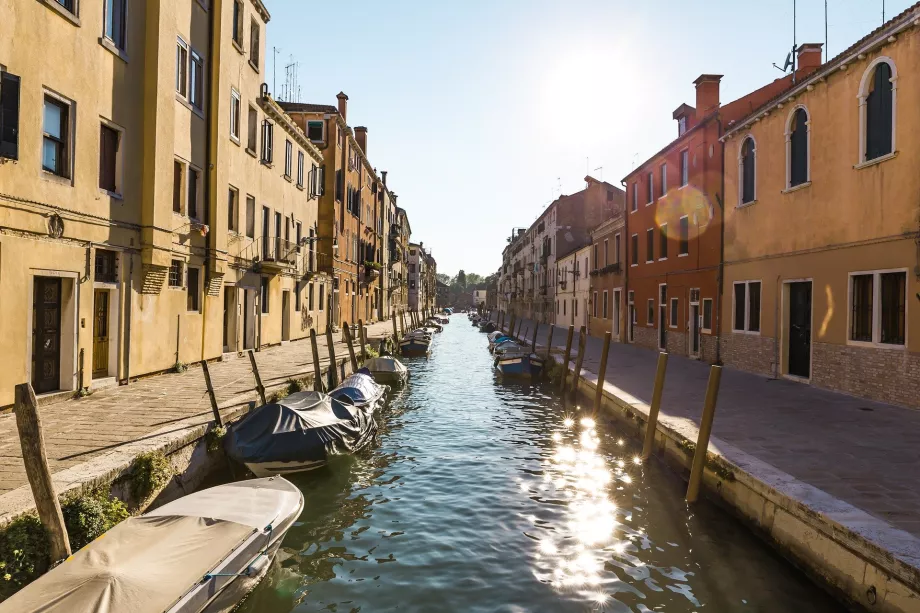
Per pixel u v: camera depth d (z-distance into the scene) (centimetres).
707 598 576
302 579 633
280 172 2188
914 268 1025
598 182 4097
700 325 1973
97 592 421
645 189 2578
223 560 502
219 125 1568
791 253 1417
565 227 4684
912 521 523
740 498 693
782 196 1462
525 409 1622
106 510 579
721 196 1811
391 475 999
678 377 1553
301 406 1042
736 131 1700
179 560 486
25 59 901
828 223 1271
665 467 948
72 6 1016
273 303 2155
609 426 1291
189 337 1473
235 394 1112
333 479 971
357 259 3694
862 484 628
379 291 4831
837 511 544
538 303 5700
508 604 579
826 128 1280
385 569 655
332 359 1645
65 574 439
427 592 604
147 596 432
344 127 3103
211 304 1599
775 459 727
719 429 896
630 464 1050
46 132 966
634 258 2739
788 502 591
